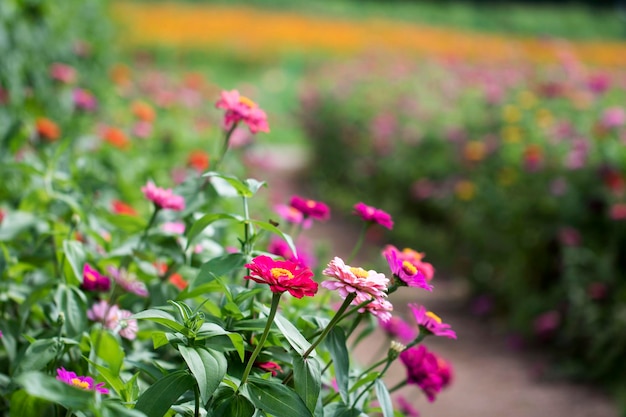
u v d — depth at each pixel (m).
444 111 8.52
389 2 31.67
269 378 1.63
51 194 2.59
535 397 4.32
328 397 1.90
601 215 5.14
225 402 1.52
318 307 2.11
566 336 4.87
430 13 29.73
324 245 3.94
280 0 28.70
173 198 2.21
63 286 1.99
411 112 8.91
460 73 10.63
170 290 2.16
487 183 6.27
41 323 2.28
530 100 7.09
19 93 4.18
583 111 6.71
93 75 6.29
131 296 2.21
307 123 11.62
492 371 4.66
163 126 5.95
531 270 5.51
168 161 5.04
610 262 4.89
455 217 6.89
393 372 4.34
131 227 2.39
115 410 1.27
